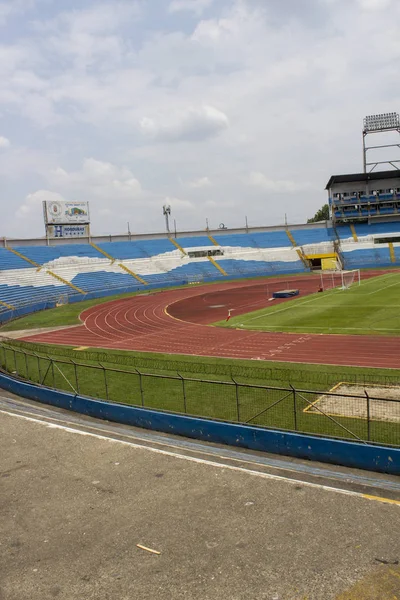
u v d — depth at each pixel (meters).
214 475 13.70
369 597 8.53
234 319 45.50
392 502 11.72
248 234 106.62
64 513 12.07
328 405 19.53
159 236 102.62
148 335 40.75
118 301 66.88
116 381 25.28
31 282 71.69
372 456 13.63
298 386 22.61
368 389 21.48
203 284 84.56
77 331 44.66
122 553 10.27
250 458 14.87
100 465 14.76
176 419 17.28
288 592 8.78
